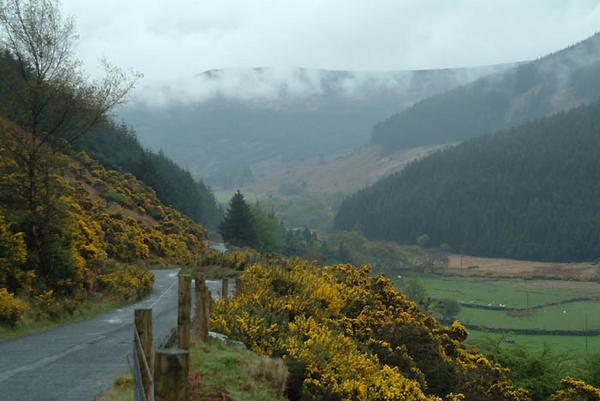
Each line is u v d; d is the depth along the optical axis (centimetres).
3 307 1409
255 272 1739
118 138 9500
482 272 14850
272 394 833
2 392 762
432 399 1389
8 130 1961
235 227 7419
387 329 1730
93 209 4572
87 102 2144
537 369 2675
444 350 1973
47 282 1930
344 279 2306
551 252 17912
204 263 4028
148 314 660
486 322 8275
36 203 2009
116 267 2700
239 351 1001
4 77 2000
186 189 10538
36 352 1098
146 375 535
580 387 2247
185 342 822
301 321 1247
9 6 1986
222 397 730
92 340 1274
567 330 7619
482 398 1717
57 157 2061
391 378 1243
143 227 5369
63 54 2081
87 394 752
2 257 1716
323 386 967
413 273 14150
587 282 13212
